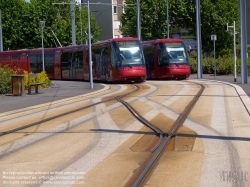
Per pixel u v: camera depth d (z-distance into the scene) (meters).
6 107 19.94
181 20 62.50
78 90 28.97
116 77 34.53
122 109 17.61
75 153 9.85
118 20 81.94
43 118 15.90
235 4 61.72
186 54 37.88
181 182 7.39
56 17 68.81
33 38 68.44
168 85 30.56
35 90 28.47
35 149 10.45
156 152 9.62
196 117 14.73
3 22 68.25
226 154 9.26
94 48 39.16
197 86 28.70
